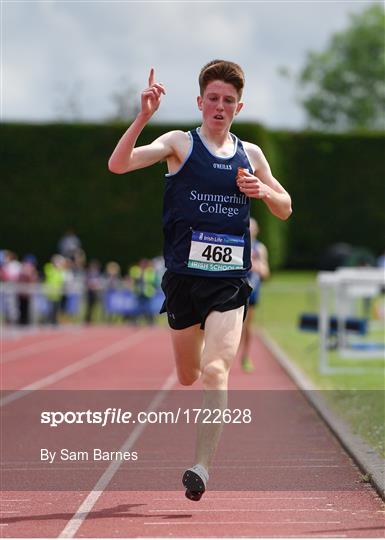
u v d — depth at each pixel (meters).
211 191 14.43
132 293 69.94
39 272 90.12
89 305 70.56
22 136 90.25
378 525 13.45
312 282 89.75
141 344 50.25
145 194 90.12
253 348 46.28
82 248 90.19
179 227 14.52
